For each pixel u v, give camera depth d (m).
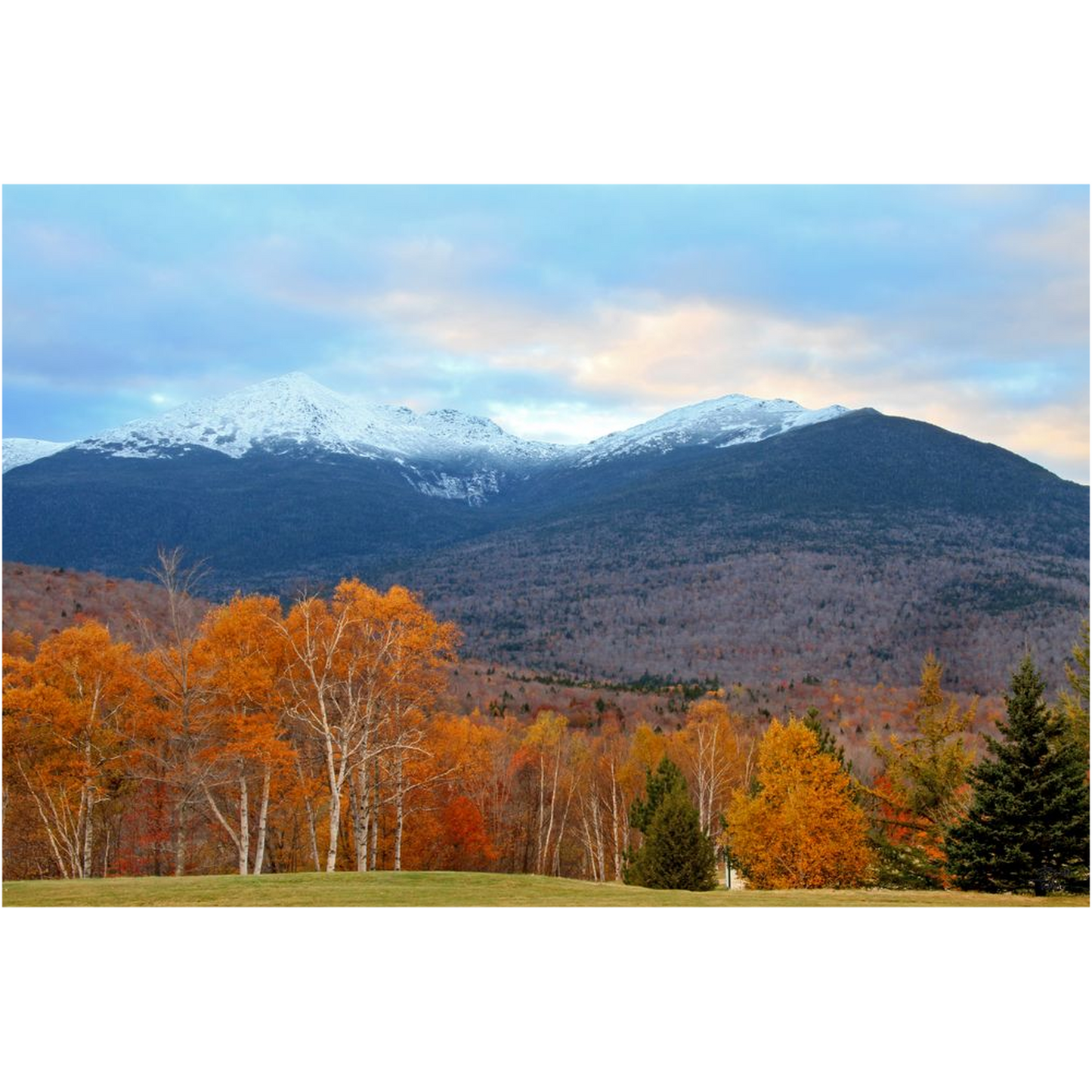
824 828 25.17
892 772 30.08
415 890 17.83
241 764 24.52
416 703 26.08
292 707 25.19
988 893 20.52
